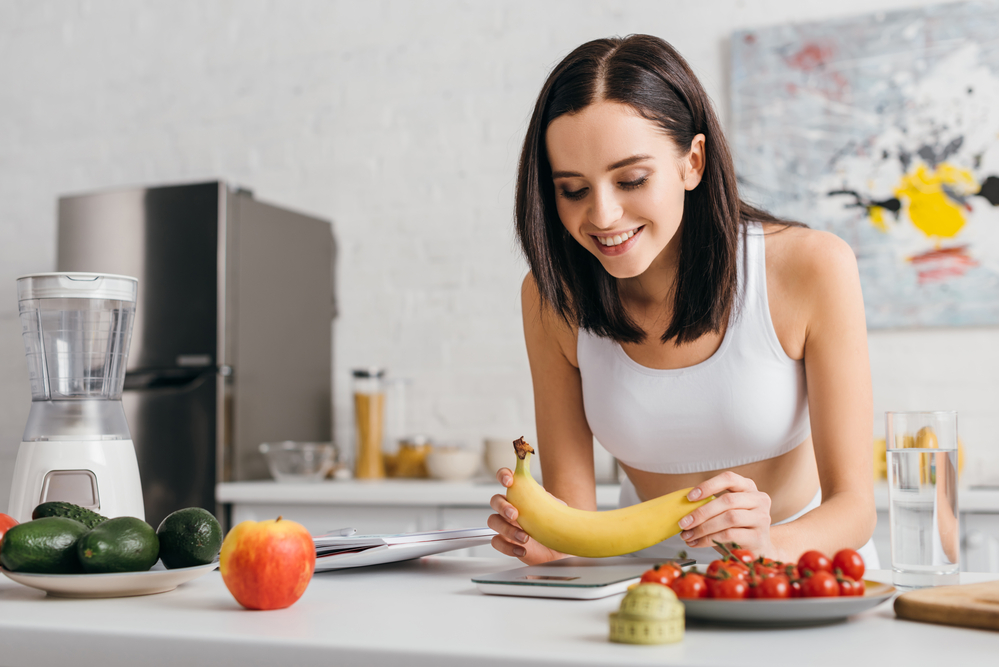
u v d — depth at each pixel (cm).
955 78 246
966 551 201
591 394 128
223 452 260
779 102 261
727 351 117
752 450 122
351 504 246
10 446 329
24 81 349
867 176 252
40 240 342
